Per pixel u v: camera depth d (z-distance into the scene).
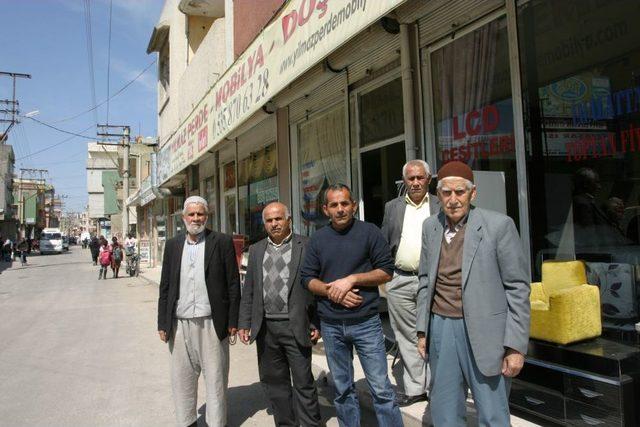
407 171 4.16
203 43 14.34
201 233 4.20
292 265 3.84
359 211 7.21
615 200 4.02
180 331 4.11
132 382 5.79
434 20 5.57
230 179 13.08
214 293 4.11
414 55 5.86
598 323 3.54
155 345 7.70
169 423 4.53
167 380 5.84
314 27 5.17
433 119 5.74
